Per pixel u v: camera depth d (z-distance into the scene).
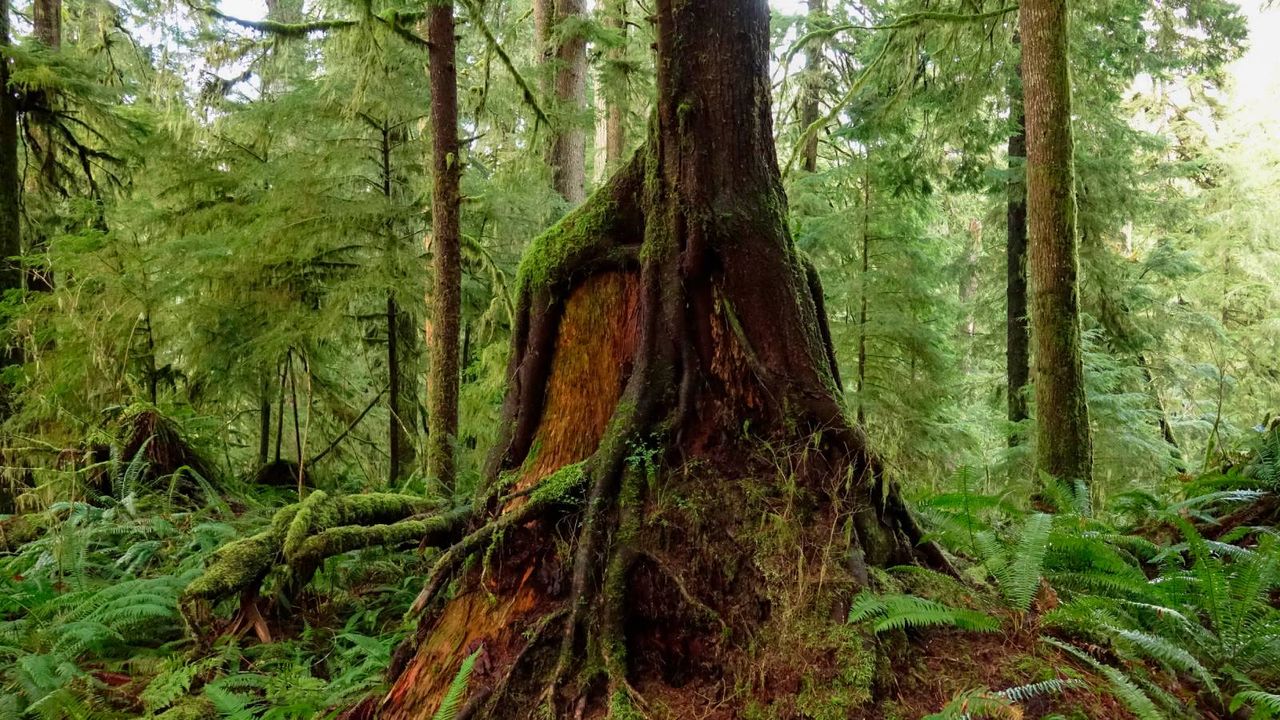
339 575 4.59
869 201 10.22
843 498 2.71
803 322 3.00
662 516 2.71
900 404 9.88
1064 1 6.32
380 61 5.95
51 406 6.68
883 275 9.98
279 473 8.50
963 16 7.36
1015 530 3.38
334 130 7.95
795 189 11.04
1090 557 3.12
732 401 2.92
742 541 2.62
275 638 3.84
